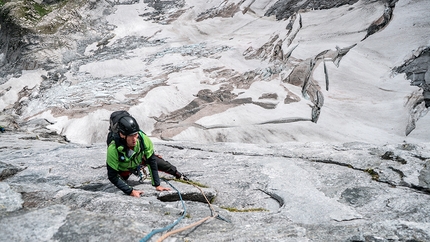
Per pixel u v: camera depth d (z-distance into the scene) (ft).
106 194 12.16
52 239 7.87
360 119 70.49
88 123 83.97
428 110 67.67
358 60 86.17
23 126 82.94
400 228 9.33
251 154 22.33
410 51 81.92
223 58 107.96
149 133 78.48
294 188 15.14
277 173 17.35
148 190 14.69
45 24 140.36
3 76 126.00
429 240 8.66
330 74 84.99
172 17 147.95
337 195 14.37
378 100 74.64
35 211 9.12
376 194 14.10
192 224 9.68
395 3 98.43
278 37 109.50
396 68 80.64
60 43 135.13
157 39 134.31
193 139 73.51
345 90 79.10
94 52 132.87
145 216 10.36
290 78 88.38
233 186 16.02
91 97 97.55
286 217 12.10
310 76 85.76
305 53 95.40
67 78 116.47
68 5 152.76
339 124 70.18
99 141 79.66
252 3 138.72
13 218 8.69
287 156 21.16
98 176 18.06
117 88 101.30
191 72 102.27
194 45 124.67
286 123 73.00
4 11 143.95
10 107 106.22
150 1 162.40
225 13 140.56
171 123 80.53
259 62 101.65
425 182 14.75
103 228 8.29
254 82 91.15
